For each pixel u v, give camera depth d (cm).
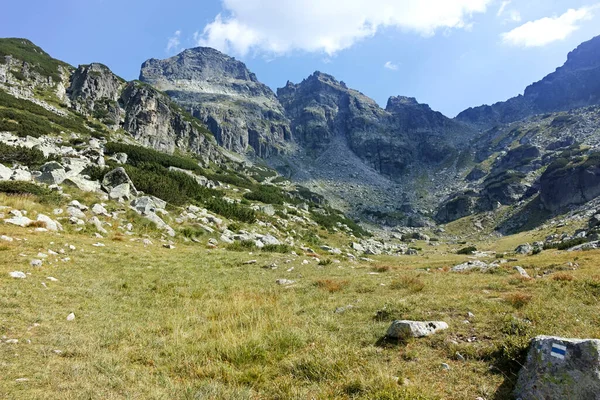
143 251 2548
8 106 7981
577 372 566
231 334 1002
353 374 746
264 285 1889
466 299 1251
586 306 1117
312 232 7275
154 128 13650
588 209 9888
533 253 5097
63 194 3177
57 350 902
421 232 14538
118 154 6888
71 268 1808
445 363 774
